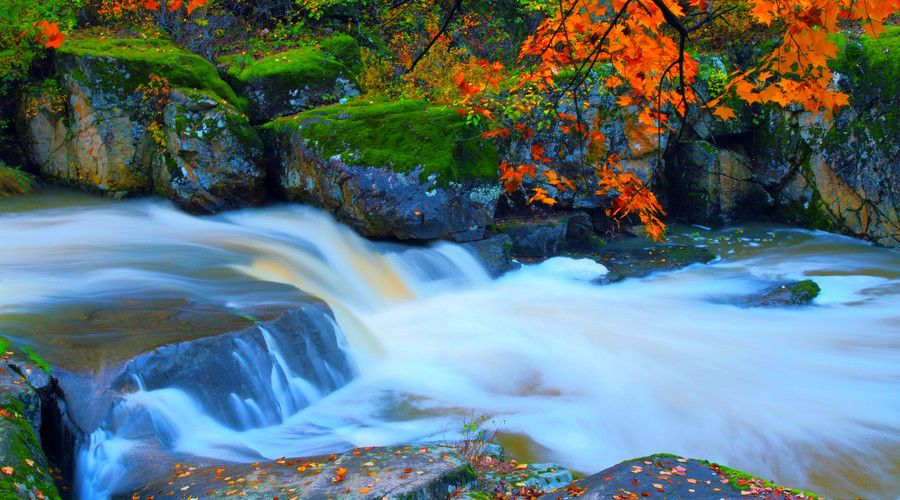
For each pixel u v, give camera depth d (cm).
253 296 728
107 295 709
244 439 582
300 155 1040
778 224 1319
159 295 716
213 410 581
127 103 1083
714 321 901
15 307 654
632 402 687
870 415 663
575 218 1194
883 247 1191
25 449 434
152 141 1091
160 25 1245
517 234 1122
